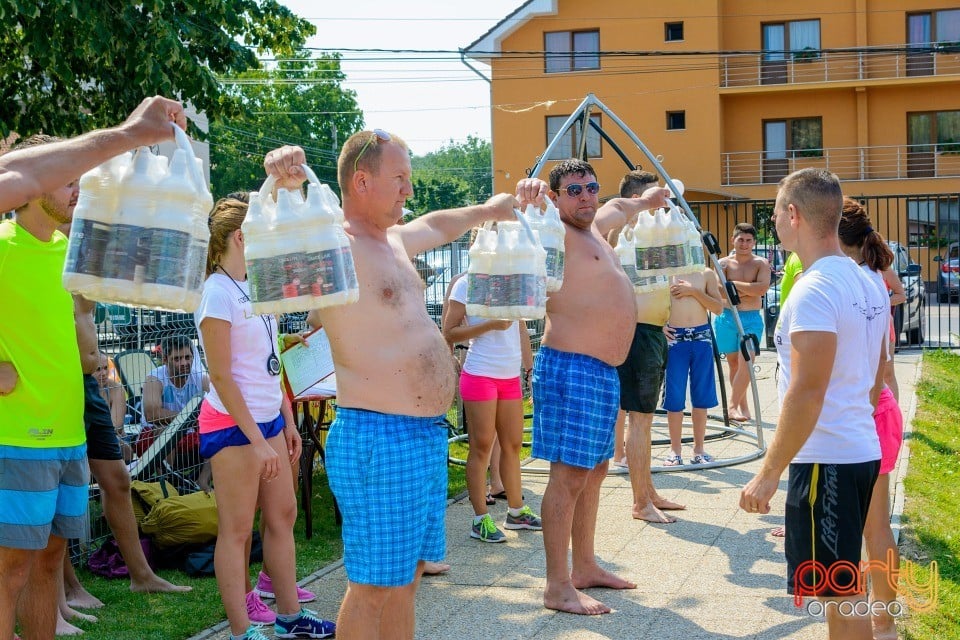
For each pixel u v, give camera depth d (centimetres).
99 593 507
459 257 973
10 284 344
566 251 468
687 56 3231
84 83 1094
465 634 437
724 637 425
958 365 1320
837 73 3297
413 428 332
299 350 579
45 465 350
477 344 598
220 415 419
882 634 407
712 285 766
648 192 532
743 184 3316
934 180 3209
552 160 3288
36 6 817
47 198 343
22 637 390
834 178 353
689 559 540
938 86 3247
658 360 612
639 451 620
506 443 616
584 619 452
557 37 3303
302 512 678
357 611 331
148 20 923
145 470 614
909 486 648
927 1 3231
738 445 860
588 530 497
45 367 351
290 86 5900
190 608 480
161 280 257
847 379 340
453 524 639
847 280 341
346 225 338
